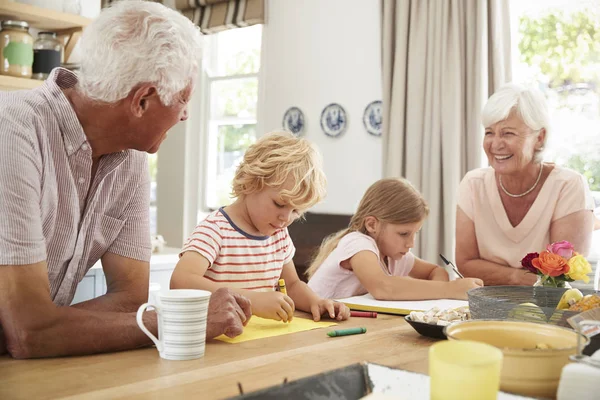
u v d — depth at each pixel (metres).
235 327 1.27
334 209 4.29
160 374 1.02
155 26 1.25
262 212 1.71
